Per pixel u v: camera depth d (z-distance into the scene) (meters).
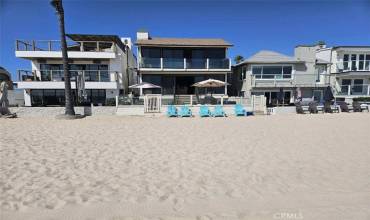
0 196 3.90
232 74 33.09
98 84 22.02
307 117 17.05
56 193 4.07
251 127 12.03
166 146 7.69
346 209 3.58
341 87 28.34
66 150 6.95
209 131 10.73
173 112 17.70
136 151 7.00
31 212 3.42
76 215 3.36
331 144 8.13
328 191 4.29
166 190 4.29
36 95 22.67
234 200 3.91
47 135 9.20
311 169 5.52
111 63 23.83
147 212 3.48
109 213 3.44
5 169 5.20
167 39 28.31
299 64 27.77
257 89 27.06
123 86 26.42
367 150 7.30
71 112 15.56
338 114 19.25
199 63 25.52
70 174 5.01
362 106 21.66
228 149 7.37
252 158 6.40
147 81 26.20
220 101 21.80
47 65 23.05
